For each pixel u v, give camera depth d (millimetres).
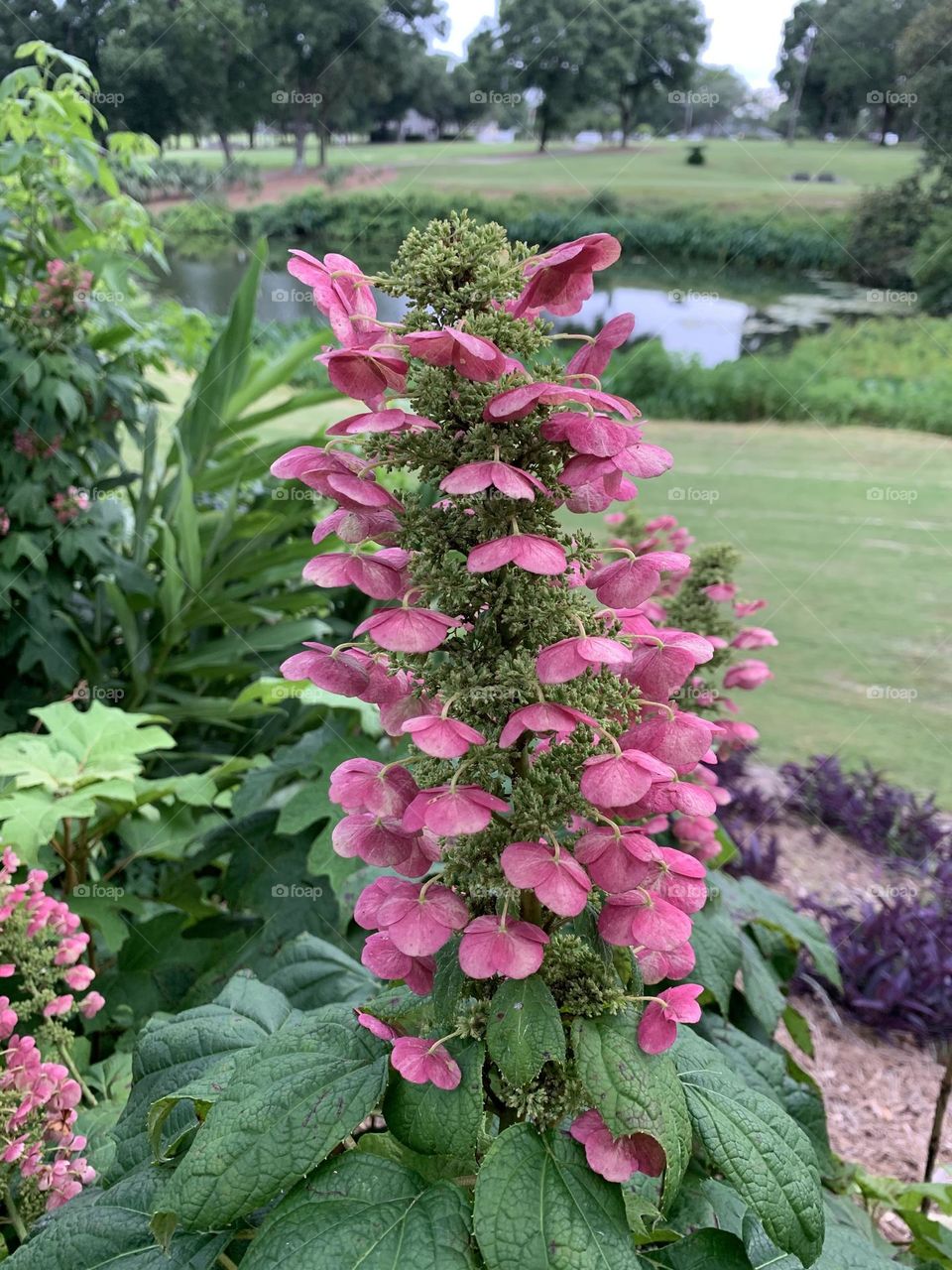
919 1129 2658
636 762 777
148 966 2078
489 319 813
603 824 863
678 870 849
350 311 866
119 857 2840
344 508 874
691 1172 1168
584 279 886
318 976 1475
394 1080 864
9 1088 1263
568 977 879
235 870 2146
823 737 4203
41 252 3236
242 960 1976
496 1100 949
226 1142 849
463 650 868
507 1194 798
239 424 3523
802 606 4191
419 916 822
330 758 2043
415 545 861
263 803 2152
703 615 1979
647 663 878
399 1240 809
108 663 3434
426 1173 943
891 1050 3021
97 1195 1096
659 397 4289
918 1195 1974
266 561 3393
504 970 791
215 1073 1022
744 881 2100
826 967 1924
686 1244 957
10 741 2029
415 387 852
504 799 934
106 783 1922
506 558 762
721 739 1947
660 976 945
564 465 851
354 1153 901
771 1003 1736
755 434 4227
